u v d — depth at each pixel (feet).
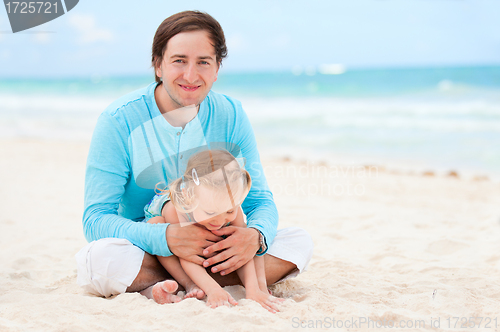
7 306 7.42
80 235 13.84
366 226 15.33
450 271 10.03
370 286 8.93
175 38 7.61
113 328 6.45
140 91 8.47
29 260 10.91
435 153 35.55
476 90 73.87
